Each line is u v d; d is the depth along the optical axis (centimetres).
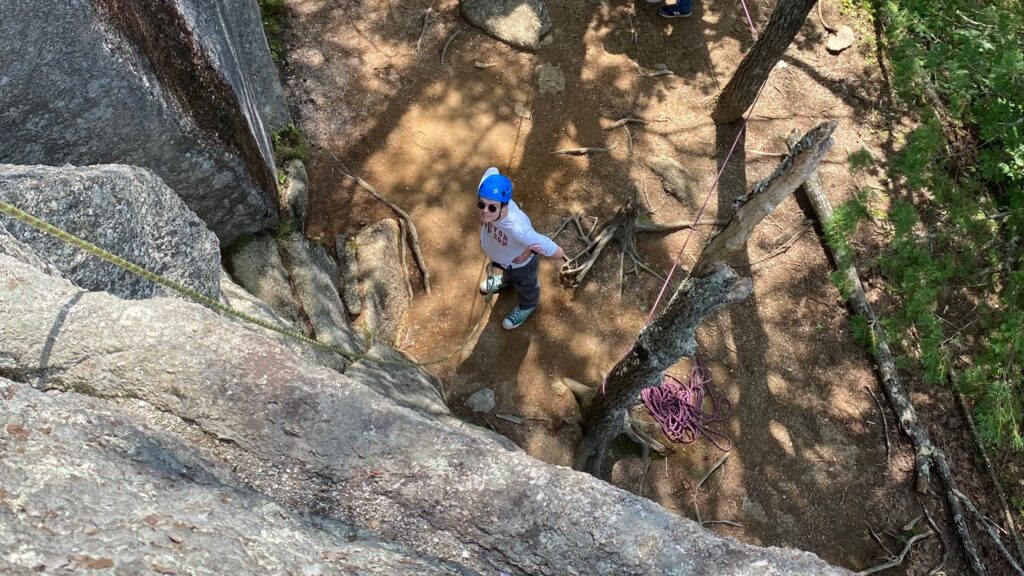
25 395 153
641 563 172
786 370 571
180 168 377
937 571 515
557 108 650
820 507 525
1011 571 534
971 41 480
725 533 502
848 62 731
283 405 186
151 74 329
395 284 536
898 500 536
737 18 736
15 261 200
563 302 558
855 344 589
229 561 133
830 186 660
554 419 512
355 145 599
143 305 199
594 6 712
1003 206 537
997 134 476
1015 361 466
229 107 417
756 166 657
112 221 260
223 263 465
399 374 459
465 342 530
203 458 173
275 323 374
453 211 582
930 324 457
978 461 569
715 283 330
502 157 616
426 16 669
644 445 514
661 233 609
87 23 280
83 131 312
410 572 150
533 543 174
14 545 115
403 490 179
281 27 640
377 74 635
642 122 656
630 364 416
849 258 505
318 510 174
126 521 131
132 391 184
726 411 545
